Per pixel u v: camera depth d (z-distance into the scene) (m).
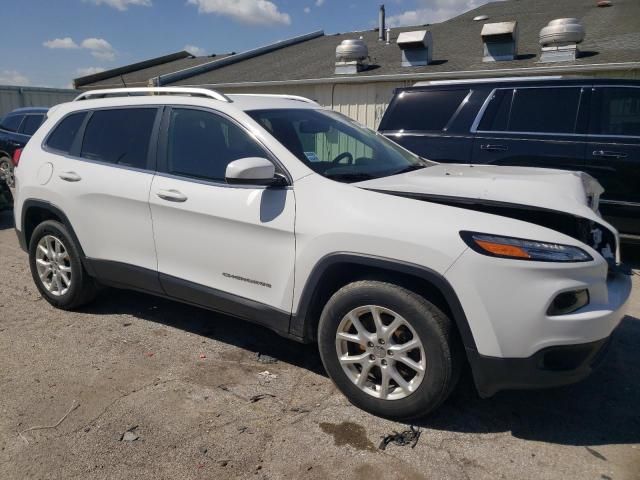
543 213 2.93
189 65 21.06
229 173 3.12
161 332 4.23
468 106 6.52
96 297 4.74
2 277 5.66
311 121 3.88
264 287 3.37
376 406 3.04
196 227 3.59
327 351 3.16
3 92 21.58
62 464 2.70
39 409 3.16
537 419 3.08
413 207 2.92
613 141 5.77
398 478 2.59
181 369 3.63
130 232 3.95
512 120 6.28
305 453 2.77
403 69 11.91
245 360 3.77
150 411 3.14
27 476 2.62
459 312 2.72
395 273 2.96
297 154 3.38
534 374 2.69
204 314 4.59
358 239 2.93
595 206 3.66
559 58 9.98
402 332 2.95
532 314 2.63
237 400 3.25
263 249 3.31
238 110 3.60
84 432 2.94
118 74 22.34
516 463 2.70
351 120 4.41
